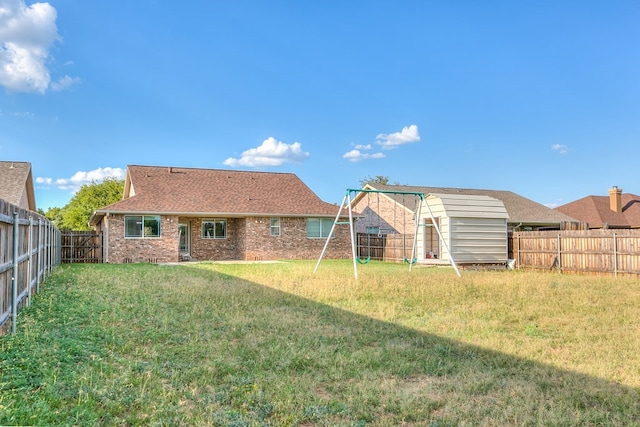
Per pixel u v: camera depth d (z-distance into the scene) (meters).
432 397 4.34
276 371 5.02
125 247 23.98
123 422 3.53
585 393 4.41
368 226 34.28
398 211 30.70
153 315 7.75
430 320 8.02
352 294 10.42
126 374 4.55
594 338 6.79
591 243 16.84
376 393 4.38
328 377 4.87
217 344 6.04
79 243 23.30
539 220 30.98
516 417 3.79
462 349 6.11
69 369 4.59
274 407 3.96
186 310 8.37
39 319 6.98
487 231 20.84
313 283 12.15
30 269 8.13
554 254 18.48
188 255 26.70
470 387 4.59
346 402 4.15
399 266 21.39
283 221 27.66
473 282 12.63
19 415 3.32
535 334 7.10
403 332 7.07
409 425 3.72
